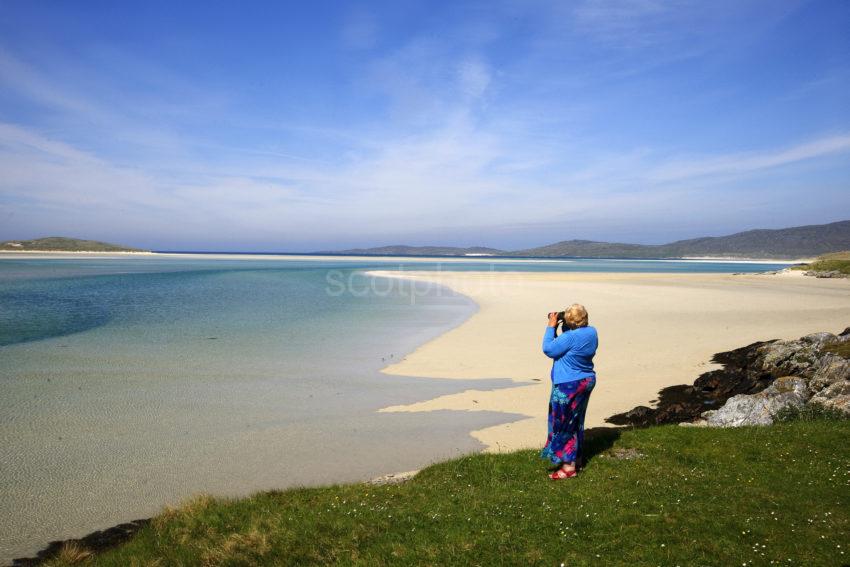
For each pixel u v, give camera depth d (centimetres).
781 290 5412
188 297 4259
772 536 539
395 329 2752
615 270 12038
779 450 809
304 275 7931
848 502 616
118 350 2094
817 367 1473
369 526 627
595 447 874
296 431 1226
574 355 742
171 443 1138
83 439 1152
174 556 588
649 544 538
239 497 846
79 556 666
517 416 1351
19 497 876
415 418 1330
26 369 1759
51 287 4828
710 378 1617
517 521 609
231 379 1691
